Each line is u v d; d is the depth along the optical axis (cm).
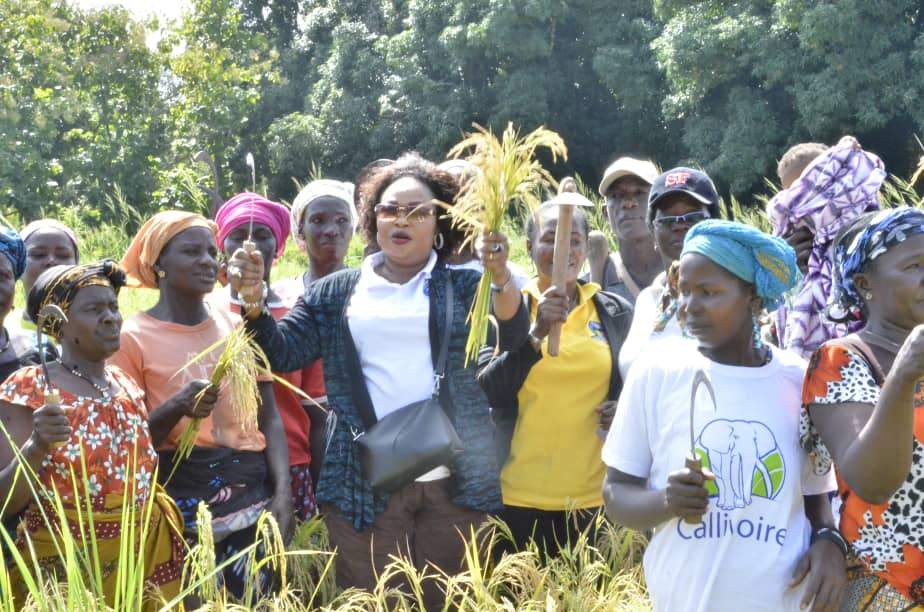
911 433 297
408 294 482
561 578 466
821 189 465
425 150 2745
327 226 625
